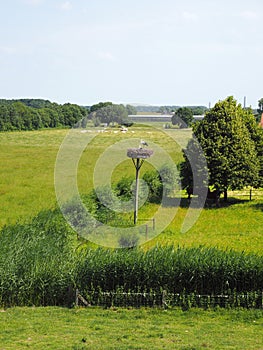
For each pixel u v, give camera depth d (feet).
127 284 55.77
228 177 115.24
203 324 49.98
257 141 127.13
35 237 65.62
